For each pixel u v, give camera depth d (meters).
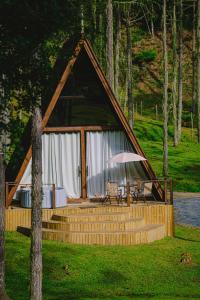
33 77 11.26
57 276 19.27
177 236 25.59
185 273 20.06
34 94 11.40
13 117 12.02
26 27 10.93
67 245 22.48
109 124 27.50
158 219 25.69
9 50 10.89
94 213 25.06
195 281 19.34
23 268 19.86
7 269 19.66
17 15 10.67
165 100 44.78
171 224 25.73
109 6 34.41
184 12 86.81
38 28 10.99
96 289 18.28
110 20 34.41
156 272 20.06
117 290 18.28
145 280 19.33
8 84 11.27
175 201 36.97
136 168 27.73
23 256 20.92
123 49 77.81
